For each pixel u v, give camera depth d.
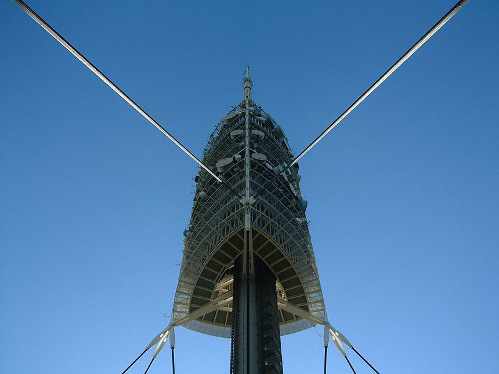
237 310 67.19
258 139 93.25
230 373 63.03
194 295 73.12
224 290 79.94
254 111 103.25
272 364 62.50
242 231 69.62
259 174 82.50
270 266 72.06
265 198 78.75
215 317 78.38
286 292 74.56
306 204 88.94
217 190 82.62
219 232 72.31
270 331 65.38
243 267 69.69
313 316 70.94
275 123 104.81
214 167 89.19
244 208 71.81
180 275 74.56
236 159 84.31
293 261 71.50
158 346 69.19
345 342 68.06
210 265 72.00
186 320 71.00
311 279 73.12
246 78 111.56
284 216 77.12
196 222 81.88
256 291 69.06
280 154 95.19
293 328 77.38
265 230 70.25
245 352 62.78
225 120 102.38
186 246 79.31
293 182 91.88
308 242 80.25
